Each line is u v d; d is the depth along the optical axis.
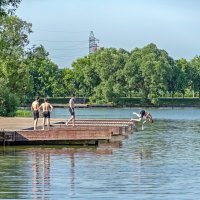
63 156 50.72
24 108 176.88
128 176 40.31
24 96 131.38
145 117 108.88
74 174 41.06
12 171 42.28
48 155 51.28
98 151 54.72
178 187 36.47
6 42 127.06
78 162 47.03
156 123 109.75
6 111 108.94
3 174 41.00
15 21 128.00
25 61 129.62
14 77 124.81
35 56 131.50
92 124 77.69
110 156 51.12
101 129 61.78
